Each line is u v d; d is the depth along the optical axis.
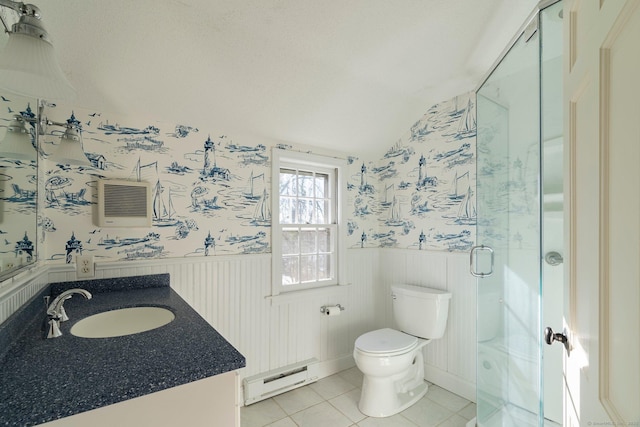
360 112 2.28
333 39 1.61
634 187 0.48
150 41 1.46
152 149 1.84
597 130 0.62
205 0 1.32
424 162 2.51
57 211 1.58
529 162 1.40
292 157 2.39
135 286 1.73
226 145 2.10
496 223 1.71
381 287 2.85
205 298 2.00
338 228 2.67
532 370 1.42
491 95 1.72
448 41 1.65
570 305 0.81
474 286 2.15
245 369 2.15
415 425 1.86
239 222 2.15
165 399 0.76
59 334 1.01
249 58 1.67
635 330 0.48
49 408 0.62
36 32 0.69
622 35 0.52
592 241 0.65
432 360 2.40
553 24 1.16
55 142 1.57
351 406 2.06
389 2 1.37
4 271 1.00
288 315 2.34
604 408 0.59
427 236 2.48
